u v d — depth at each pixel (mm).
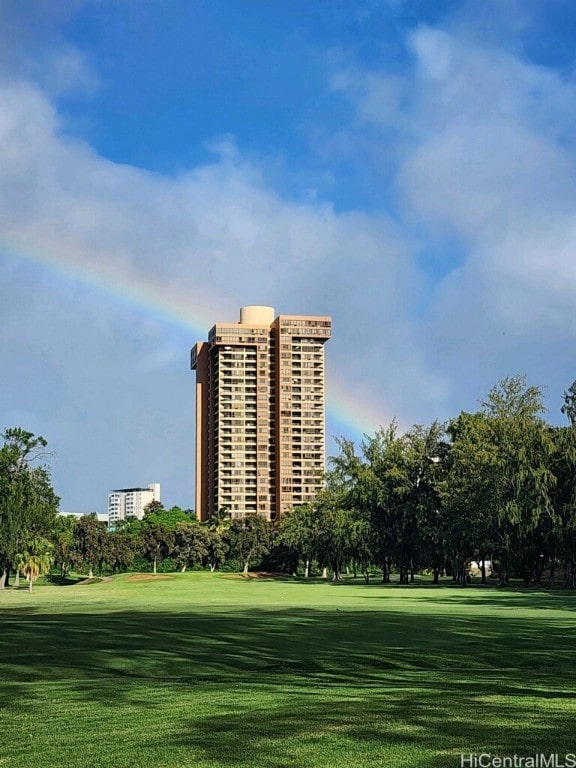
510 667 25016
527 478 96688
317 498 146125
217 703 18000
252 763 11938
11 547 116250
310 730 14133
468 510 104312
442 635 34312
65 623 42062
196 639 32844
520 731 13594
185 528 181625
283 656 27641
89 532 170125
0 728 15727
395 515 121188
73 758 12750
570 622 41781
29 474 125812
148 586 112188
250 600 69875
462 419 121938
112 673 24125
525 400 108625
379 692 19094
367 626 38844
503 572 104375
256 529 180125
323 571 168125
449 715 15211
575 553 95875
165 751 12938
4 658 27203
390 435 126812
